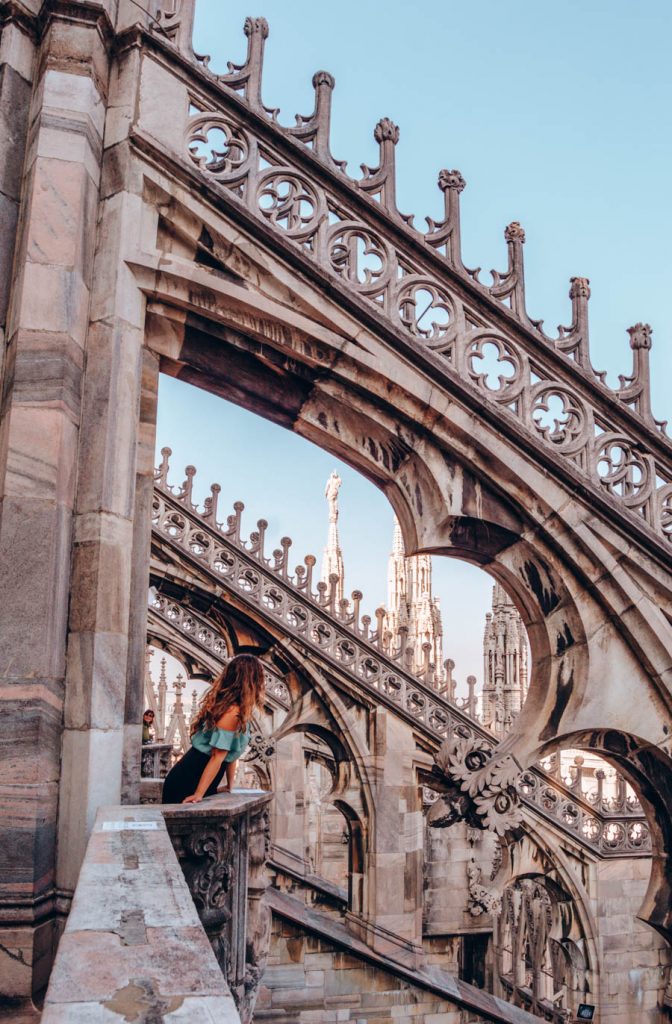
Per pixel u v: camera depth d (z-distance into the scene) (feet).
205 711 15.56
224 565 50.98
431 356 20.18
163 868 8.39
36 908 14.65
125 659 17.20
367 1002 48.34
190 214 19.15
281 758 61.05
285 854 59.88
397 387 20.11
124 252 18.35
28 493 15.93
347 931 50.78
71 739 16.17
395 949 49.37
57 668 16.10
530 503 20.85
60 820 15.84
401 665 53.06
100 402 17.66
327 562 148.46
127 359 18.25
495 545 21.31
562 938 52.85
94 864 8.48
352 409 20.63
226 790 15.90
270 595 51.57
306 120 21.08
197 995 4.70
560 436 21.42
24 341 16.51
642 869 53.31
